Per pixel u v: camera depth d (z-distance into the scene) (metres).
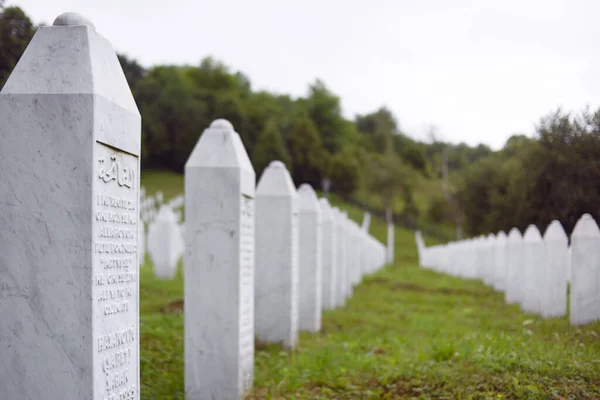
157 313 11.12
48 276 3.93
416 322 12.84
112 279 4.19
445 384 6.78
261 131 54.09
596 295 9.66
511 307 15.40
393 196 63.09
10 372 3.94
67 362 3.90
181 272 18.88
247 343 7.33
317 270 12.11
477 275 24.98
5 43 8.93
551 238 11.82
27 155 3.96
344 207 62.88
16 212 3.96
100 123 3.99
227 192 6.85
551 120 12.03
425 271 34.12
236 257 6.84
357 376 7.75
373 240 33.06
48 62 4.01
